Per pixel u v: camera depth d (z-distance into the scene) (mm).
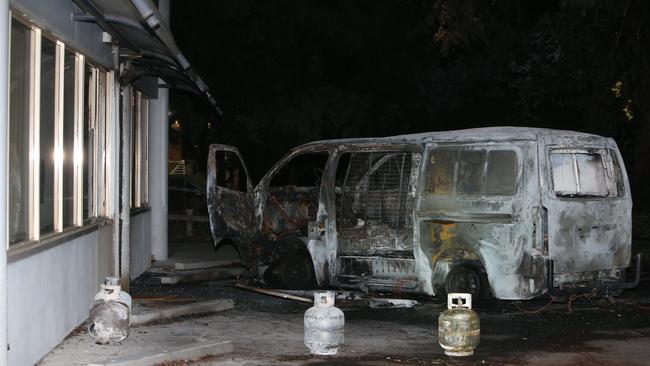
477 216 10172
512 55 24359
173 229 20984
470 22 18781
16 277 6812
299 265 12078
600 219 10383
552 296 10047
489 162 10188
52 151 8156
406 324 9859
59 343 8180
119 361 7359
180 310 9953
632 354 8352
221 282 13234
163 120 14633
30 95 7426
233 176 24156
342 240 11344
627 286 10734
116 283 8391
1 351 6371
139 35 9773
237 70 23297
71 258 8672
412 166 10930
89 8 8477
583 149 10445
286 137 23609
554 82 19984
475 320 8227
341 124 23641
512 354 8336
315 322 8156
